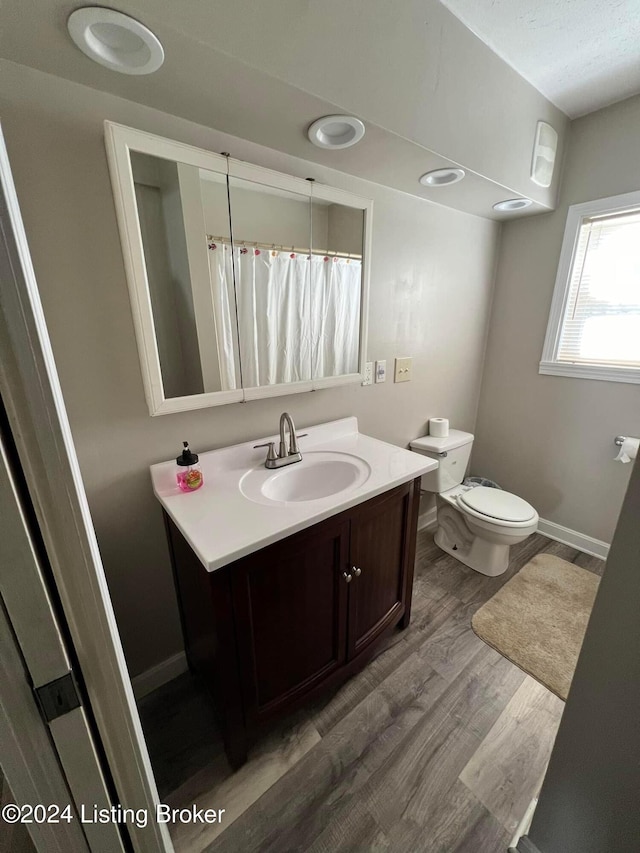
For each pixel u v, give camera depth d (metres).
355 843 0.92
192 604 1.12
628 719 0.63
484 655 1.46
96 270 0.95
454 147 1.23
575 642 1.52
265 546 0.91
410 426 2.06
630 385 1.83
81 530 0.39
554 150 1.69
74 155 0.87
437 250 1.86
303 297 1.37
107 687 0.45
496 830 0.94
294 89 0.86
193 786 1.04
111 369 1.03
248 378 1.29
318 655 1.18
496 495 1.97
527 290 2.12
